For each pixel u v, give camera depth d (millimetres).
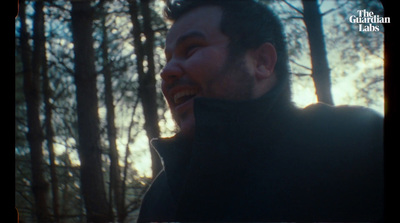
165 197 1011
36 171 3676
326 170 716
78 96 3053
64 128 4113
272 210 712
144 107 3617
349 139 737
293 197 711
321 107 830
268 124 807
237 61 834
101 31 3969
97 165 2975
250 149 792
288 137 787
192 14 875
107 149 3045
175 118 942
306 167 732
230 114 802
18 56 3814
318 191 702
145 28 3684
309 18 3609
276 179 740
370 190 675
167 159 954
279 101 852
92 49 3135
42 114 4289
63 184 3869
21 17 3471
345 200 683
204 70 826
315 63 3533
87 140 2990
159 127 3600
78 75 3043
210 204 781
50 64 3596
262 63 879
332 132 760
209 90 836
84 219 3107
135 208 2695
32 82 3840
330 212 680
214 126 799
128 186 2955
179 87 860
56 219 3199
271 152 782
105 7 3434
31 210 3422
